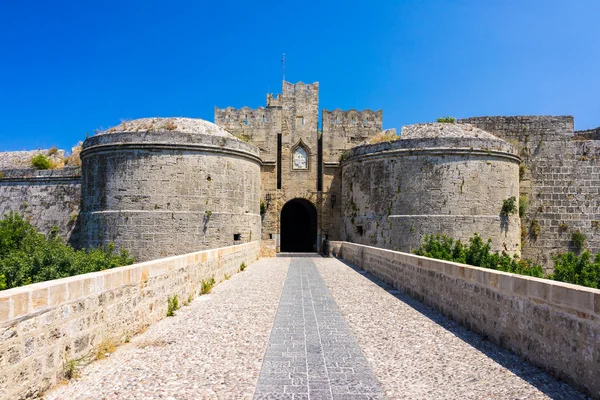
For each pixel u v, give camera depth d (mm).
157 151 26250
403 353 7559
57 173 33719
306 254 34875
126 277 8352
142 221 25906
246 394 5711
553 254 31250
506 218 27562
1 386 5004
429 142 27547
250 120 36812
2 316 5043
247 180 29391
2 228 21625
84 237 27625
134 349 7742
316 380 6230
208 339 8414
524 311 7215
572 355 6000
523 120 32219
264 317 10422
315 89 37438
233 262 19641
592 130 34406
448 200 27016
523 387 5992
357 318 10344
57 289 6098
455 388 5957
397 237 27875
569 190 31547
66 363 6262
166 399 5547
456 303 9977
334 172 36406
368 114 37375
